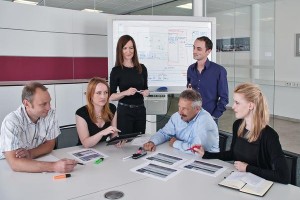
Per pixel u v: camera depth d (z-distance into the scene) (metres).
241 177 1.50
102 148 2.11
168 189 1.40
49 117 2.05
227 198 1.30
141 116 2.98
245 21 5.63
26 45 5.19
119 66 2.88
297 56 5.79
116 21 3.53
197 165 1.74
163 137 2.22
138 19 3.55
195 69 3.08
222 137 2.21
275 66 6.17
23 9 5.09
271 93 5.52
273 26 5.34
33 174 1.60
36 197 1.32
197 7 4.79
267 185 1.42
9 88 4.67
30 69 5.29
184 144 2.02
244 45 5.68
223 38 5.73
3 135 1.76
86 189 1.41
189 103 2.05
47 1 6.28
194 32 3.64
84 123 2.20
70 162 1.65
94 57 6.03
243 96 1.67
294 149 4.27
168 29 3.60
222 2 5.57
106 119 2.29
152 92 3.63
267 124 1.68
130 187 1.43
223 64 5.80
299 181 2.95
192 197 1.31
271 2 5.30
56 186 1.44
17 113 1.86
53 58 5.52
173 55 3.64
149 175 1.58
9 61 5.05
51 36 5.45
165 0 6.66
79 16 5.73
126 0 6.77
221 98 2.93
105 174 1.60
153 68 3.63
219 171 1.64
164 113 3.77
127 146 2.16
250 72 5.62
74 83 5.41
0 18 4.87
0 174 1.61
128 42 2.83
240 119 1.82
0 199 1.30
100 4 7.04
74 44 5.74
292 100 6.01
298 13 5.66
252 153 1.69
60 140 4.74
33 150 1.90
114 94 2.79
